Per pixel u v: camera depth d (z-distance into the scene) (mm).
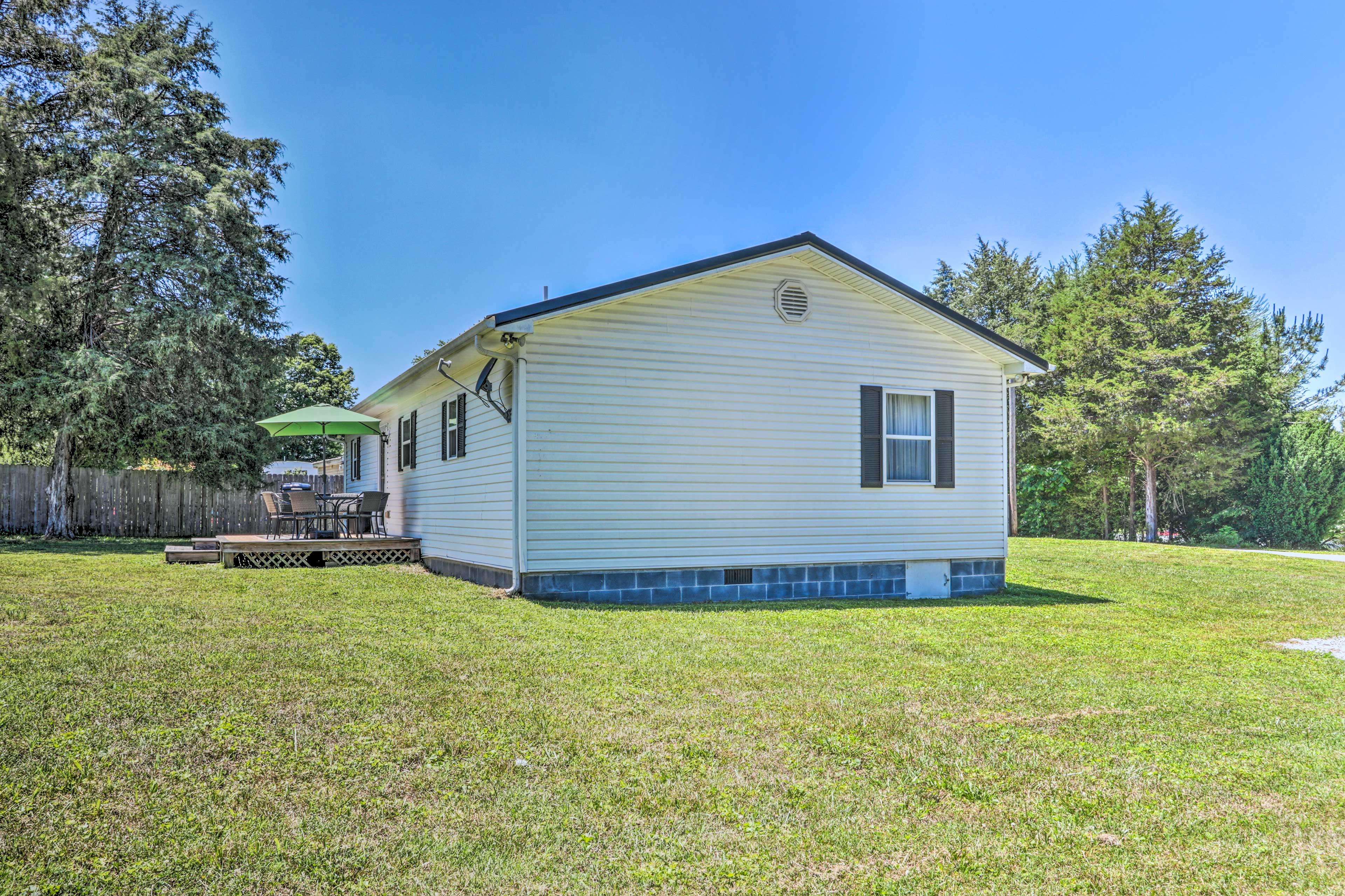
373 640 6914
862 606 10406
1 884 2836
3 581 9734
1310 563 17875
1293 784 4141
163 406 19500
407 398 15328
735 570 10898
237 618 7707
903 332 12078
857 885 3041
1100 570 16188
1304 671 6840
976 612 10062
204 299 20109
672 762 4207
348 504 16188
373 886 2949
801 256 11359
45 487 20594
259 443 21344
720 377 10852
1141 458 30422
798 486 11273
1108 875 3170
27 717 4457
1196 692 5961
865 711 5184
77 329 19453
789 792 3867
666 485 10492
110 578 10484
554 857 3188
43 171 19172
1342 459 29250
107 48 20297
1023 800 3857
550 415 9922
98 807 3449
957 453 12414
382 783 3840
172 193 20203
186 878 2938
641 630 7859
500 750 4301
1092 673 6488
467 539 11781
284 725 4559
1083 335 31000
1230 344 30938
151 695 4984
